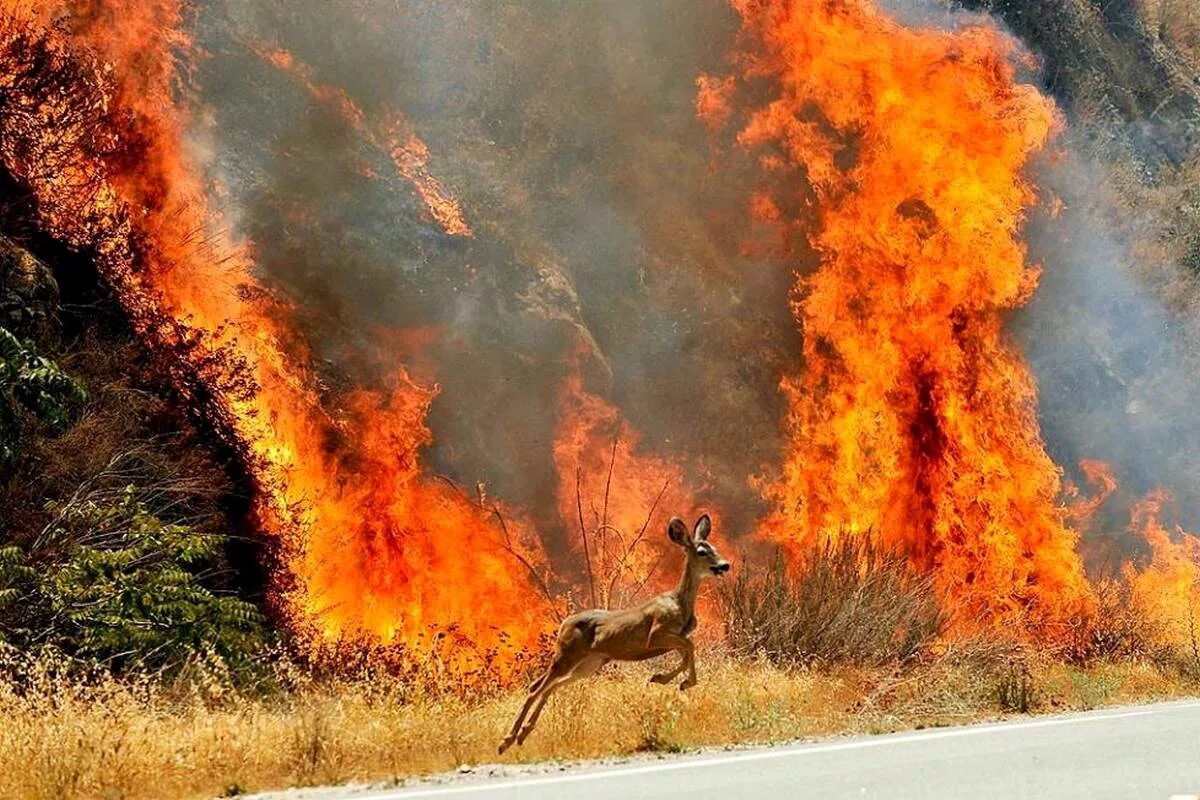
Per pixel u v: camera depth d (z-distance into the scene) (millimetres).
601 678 30297
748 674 32406
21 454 34406
